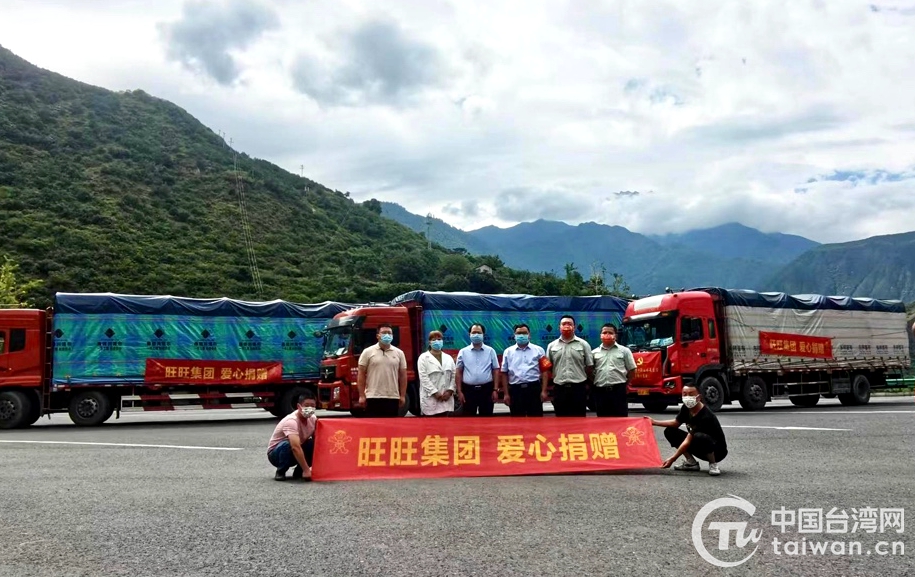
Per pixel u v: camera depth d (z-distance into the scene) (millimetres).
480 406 10578
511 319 21594
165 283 59031
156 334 19328
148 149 92125
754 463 9672
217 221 79312
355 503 7012
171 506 6898
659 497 7215
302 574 4715
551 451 9062
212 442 13367
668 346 19062
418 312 20516
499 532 5781
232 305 20312
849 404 24047
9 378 17625
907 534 5812
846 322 23406
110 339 18828
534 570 4777
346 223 100438
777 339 21328
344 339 19109
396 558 5059
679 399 19047
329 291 68625
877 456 10297
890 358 24516
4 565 4938
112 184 77000
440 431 8984
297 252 80250
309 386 20812
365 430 8891
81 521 6262
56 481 8531
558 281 67250
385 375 9531
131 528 5988
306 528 5949
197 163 94000
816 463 9617
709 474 8703
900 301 25391
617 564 4922
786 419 16688
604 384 9938
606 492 7523
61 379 18141
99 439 14133
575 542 5469
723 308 20391
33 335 17984
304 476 8516
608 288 63500
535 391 10109
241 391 20234
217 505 6938
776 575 4746
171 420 20703
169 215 76125
